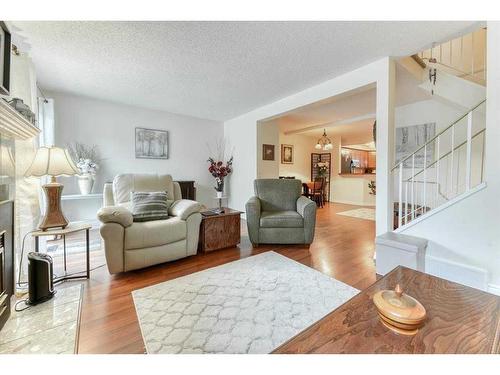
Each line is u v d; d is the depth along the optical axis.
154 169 4.65
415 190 3.96
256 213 2.93
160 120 4.70
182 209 2.60
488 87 1.81
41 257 1.73
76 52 2.39
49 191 2.01
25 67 2.21
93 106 3.96
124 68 2.77
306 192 6.90
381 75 2.55
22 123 1.63
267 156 4.89
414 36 2.12
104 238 2.05
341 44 2.25
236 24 1.94
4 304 1.44
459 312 0.96
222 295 1.80
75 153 3.82
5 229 1.53
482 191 1.87
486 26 1.93
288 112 3.98
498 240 1.81
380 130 2.56
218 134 5.57
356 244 3.11
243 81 3.18
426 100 4.05
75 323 1.47
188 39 2.15
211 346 1.27
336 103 4.15
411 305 0.89
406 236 2.26
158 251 2.31
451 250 2.04
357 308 1.00
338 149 7.79
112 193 2.81
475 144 3.49
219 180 4.71
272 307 1.64
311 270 2.25
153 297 1.78
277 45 2.26
